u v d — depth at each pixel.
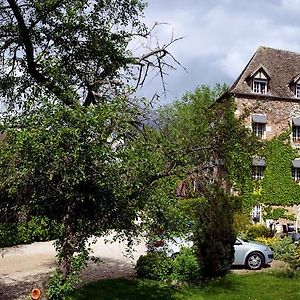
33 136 7.86
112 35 11.49
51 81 10.58
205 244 14.91
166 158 9.27
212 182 11.17
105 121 8.37
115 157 8.27
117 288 13.30
